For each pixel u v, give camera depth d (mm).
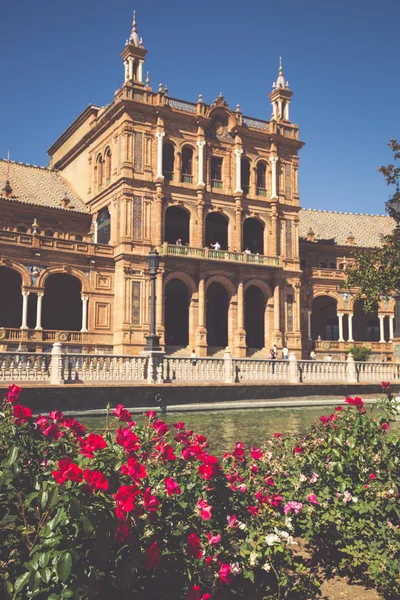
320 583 6410
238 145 52562
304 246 61719
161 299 46750
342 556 7160
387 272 27344
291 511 7078
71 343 44219
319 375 31688
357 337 64938
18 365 23984
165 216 52281
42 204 50125
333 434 7988
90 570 4555
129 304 46031
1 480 5402
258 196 53625
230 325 50062
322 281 58719
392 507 6789
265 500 6965
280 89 55969
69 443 6930
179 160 49812
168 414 24344
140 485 5637
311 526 7070
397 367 34781
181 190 49562
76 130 58938
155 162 48406
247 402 27516
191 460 6734
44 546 4617
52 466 5957
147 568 4883
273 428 19812
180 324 52812
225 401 27172
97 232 51156
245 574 5746
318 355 56344
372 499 7086
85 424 20109
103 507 4965
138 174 47531
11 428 6312
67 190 55906
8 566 5078
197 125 50844
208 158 51344
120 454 5738
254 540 6359
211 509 6312
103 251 47031
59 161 59812
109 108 49000
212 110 51531
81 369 24734
